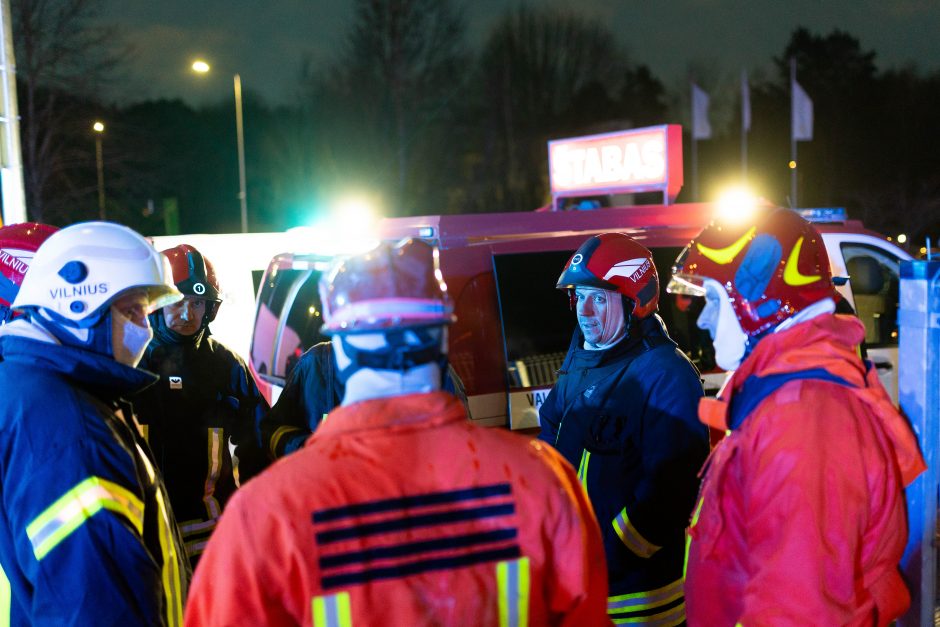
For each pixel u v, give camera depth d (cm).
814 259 183
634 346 278
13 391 182
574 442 281
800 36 4444
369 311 137
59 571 173
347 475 133
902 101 4106
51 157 2519
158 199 3553
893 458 173
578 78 3756
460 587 132
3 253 231
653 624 269
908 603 185
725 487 180
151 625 179
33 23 2345
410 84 3356
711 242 191
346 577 129
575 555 141
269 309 480
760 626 162
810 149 4231
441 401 142
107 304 194
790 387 169
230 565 129
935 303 206
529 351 425
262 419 315
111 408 201
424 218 438
